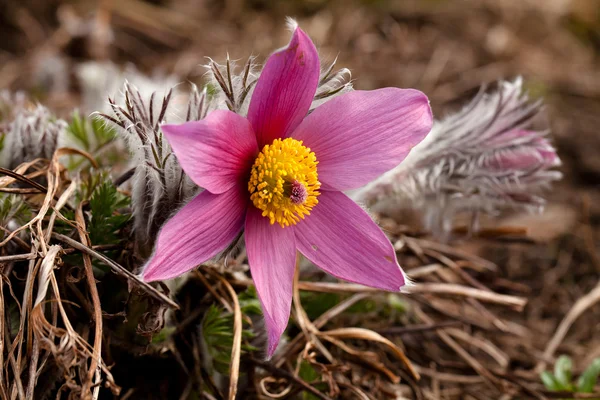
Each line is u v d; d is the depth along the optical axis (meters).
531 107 0.46
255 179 0.40
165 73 0.67
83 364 0.40
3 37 0.68
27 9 0.71
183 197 0.40
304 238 0.41
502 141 0.46
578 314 0.52
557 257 0.55
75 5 0.72
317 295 0.46
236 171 0.40
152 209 0.40
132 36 0.71
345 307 0.46
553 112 0.69
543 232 0.57
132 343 0.42
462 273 0.49
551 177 0.46
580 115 0.70
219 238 0.40
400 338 0.48
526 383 0.48
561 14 0.85
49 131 0.44
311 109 0.41
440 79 0.72
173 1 0.77
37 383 0.41
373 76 0.71
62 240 0.41
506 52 0.78
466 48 0.77
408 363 0.45
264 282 0.40
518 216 0.58
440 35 0.78
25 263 0.42
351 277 0.41
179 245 0.39
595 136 0.67
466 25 0.80
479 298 0.47
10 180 0.42
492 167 0.46
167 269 0.39
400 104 0.41
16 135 0.44
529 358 0.50
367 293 0.46
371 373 0.46
